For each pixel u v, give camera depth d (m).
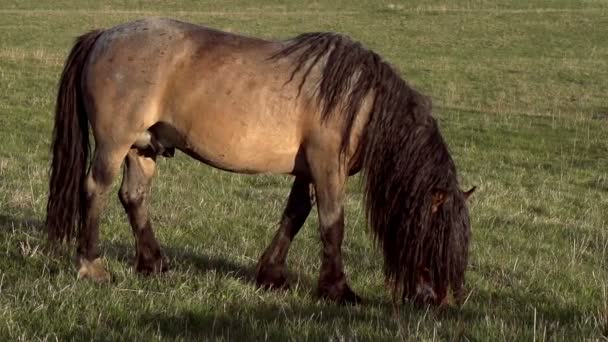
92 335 4.58
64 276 5.80
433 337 4.61
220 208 9.35
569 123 19.73
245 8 46.12
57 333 4.57
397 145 5.62
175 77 5.89
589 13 43.19
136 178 6.38
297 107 5.74
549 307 6.04
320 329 4.84
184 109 5.88
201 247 7.45
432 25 40.16
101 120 6.03
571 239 9.38
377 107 5.66
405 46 34.47
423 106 5.78
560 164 15.53
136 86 5.91
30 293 5.24
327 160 5.73
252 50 5.90
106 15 41.09
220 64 5.83
